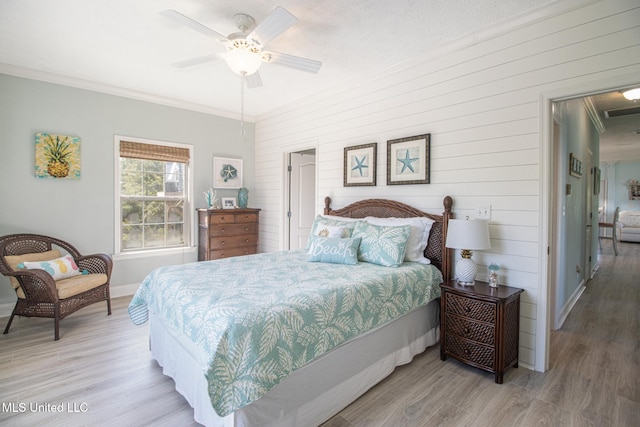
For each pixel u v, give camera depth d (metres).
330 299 1.89
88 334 2.96
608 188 10.04
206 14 2.33
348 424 1.82
